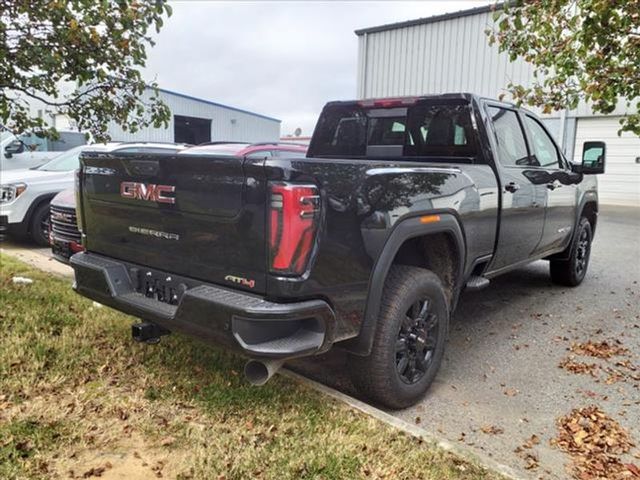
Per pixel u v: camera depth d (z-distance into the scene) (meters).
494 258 4.14
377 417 3.02
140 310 3.04
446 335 3.56
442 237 3.51
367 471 2.54
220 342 2.62
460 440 2.98
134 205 3.14
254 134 32.31
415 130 4.50
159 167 2.94
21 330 3.98
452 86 15.75
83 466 2.48
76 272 3.54
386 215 2.86
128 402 3.06
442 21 15.73
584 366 3.98
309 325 2.68
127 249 3.29
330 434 2.81
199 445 2.67
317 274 2.58
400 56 16.72
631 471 2.69
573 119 14.66
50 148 11.91
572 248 5.88
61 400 3.05
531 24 3.79
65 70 4.43
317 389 3.32
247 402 3.12
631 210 13.26
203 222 2.76
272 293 2.53
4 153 11.14
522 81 14.36
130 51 4.56
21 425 2.75
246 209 2.56
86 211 3.58
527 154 4.74
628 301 5.66
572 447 2.92
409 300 3.14
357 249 2.74
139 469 2.48
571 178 5.25
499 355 4.20
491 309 5.36
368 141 4.85
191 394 3.20
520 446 2.93
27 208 7.79
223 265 2.71
